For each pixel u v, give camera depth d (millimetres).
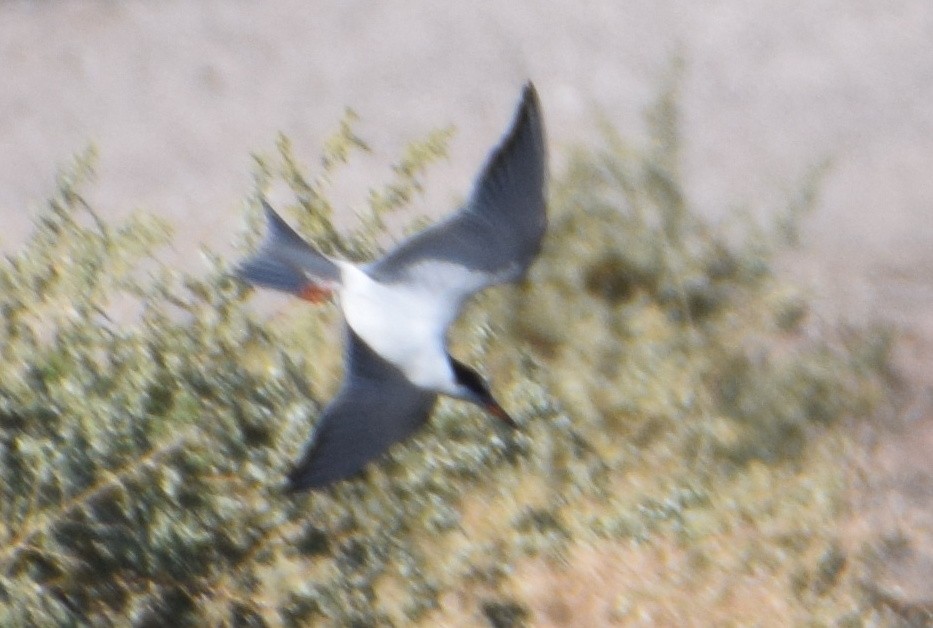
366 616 10227
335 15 25031
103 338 9664
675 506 12297
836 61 23469
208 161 20938
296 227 11656
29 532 9094
